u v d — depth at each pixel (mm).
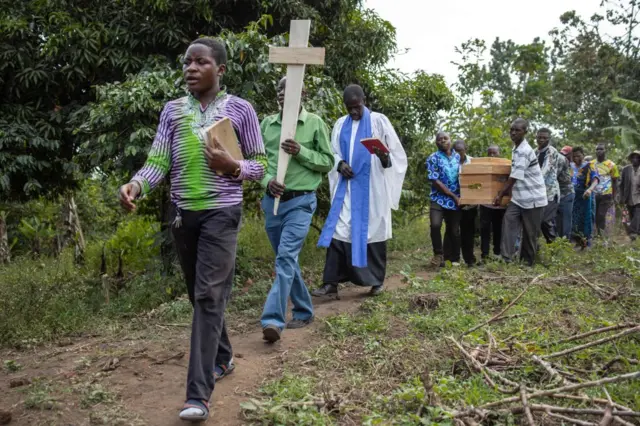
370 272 6148
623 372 3629
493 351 3961
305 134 4906
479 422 2928
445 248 8547
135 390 3672
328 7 9445
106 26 8000
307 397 3369
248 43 7180
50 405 3414
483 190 8047
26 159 7918
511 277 6746
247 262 8398
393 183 6254
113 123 6926
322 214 9906
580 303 5383
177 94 6973
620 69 22266
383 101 10352
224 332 3775
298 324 5078
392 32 10094
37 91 8289
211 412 3344
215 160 3127
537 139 9312
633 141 12336
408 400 3221
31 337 5250
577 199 11688
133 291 7191
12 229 13891
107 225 15773
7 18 7590
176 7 7883
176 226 3340
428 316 4965
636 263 7391
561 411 2953
